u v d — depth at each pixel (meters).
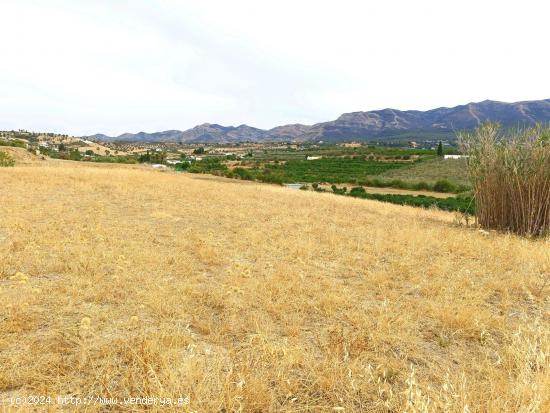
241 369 2.85
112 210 10.74
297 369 3.08
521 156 10.49
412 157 120.12
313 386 2.81
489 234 9.55
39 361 2.90
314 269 5.99
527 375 2.85
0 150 34.88
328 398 2.73
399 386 2.90
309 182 75.75
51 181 16.56
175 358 3.03
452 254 7.15
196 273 5.50
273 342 3.42
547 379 2.71
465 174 12.02
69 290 4.34
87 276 4.88
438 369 3.13
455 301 4.61
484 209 11.18
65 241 6.54
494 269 6.16
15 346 3.12
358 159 135.25
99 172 23.58
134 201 12.73
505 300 4.82
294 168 110.25
